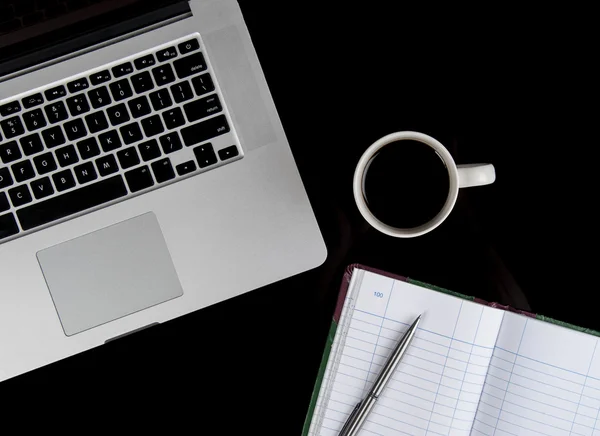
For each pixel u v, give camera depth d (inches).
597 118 22.5
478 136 22.8
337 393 21.9
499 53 22.7
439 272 22.8
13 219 22.0
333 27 23.0
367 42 23.0
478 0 22.7
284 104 23.1
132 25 21.7
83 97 21.8
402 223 20.7
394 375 21.7
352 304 21.9
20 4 21.6
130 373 24.1
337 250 23.0
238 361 23.8
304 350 23.5
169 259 22.2
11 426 24.2
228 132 21.8
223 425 23.9
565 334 21.0
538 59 22.7
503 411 21.5
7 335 22.5
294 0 23.0
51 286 22.4
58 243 22.3
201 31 21.8
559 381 21.1
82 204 22.0
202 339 23.9
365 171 21.1
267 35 23.1
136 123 21.8
